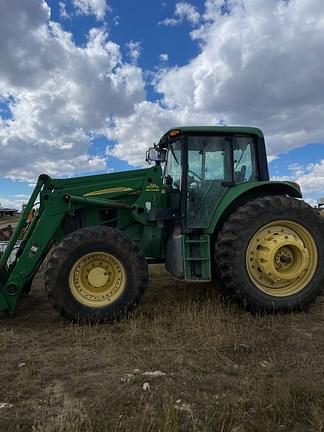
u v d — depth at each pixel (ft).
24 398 9.70
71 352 12.57
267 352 12.37
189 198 17.79
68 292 15.51
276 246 16.44
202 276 16.97
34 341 13.71
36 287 22.56
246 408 8.93
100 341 13.52
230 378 10.60
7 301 16.07
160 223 18.16
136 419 8.44
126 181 18.12
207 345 12.75
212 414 8.55
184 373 10.89
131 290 16.02
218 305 17.11
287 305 16.61
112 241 15.96
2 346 13.19
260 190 18.35
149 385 10.18
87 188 17.65
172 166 19.69
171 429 7.94
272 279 16.62
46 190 17.33
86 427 8.20
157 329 14.23
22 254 16.46
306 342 13.25
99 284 15.99
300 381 10.08
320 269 17.22
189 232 17.15
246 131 18.81
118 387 10.09
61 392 9.99
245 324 15.08
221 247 16.62
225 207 17.03
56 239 17.93
